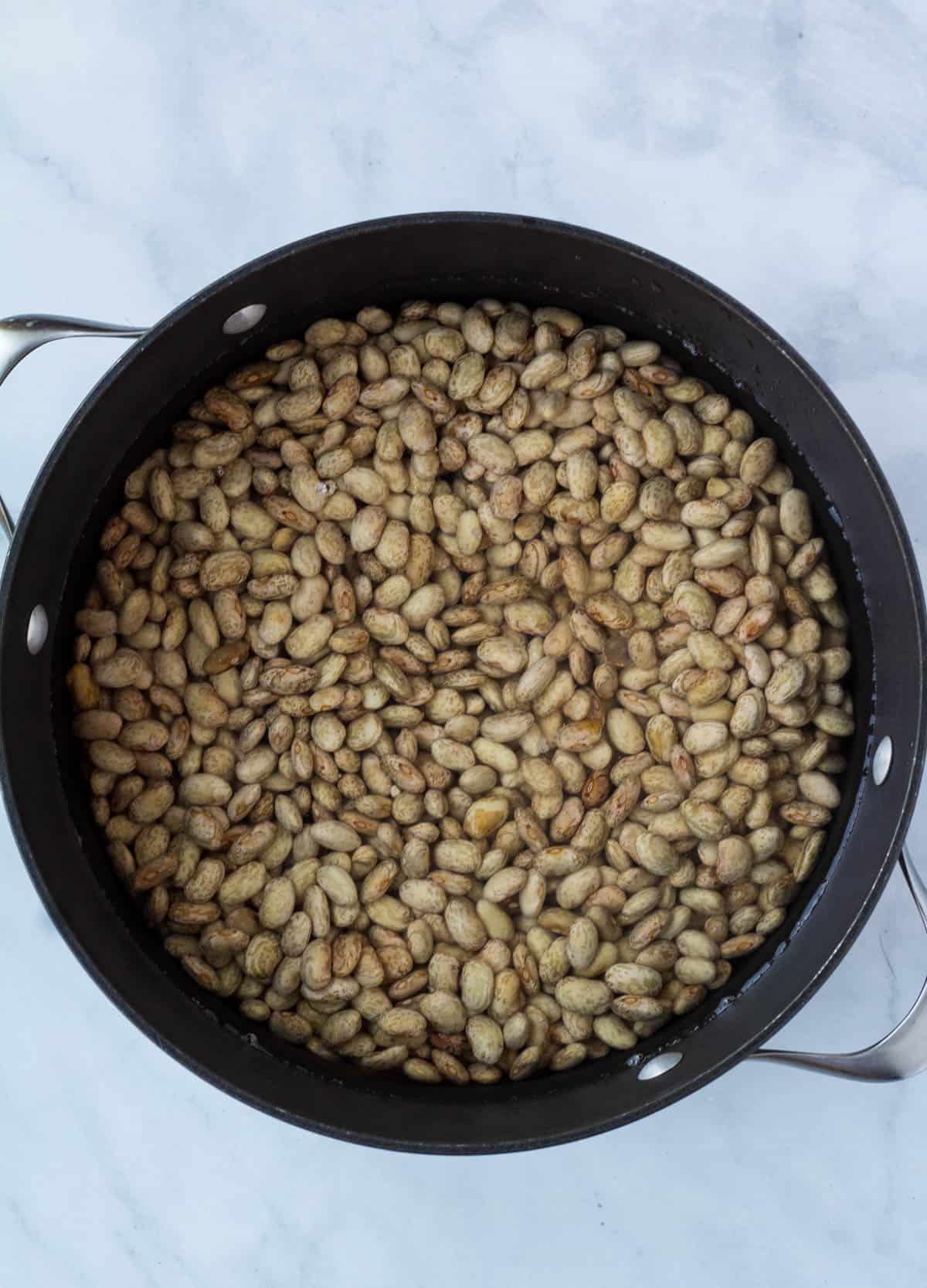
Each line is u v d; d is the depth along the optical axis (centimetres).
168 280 69
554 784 64
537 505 65
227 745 65
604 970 63
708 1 70
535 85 70
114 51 70
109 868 62
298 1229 67
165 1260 67
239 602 64
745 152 69
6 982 68
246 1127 67
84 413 57
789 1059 56
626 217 69
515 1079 62
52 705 61
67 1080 67
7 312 69
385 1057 61
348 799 65
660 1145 67
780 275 69
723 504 64
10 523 57
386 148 70
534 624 65
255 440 65
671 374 64
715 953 63
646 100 70
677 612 64
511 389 64
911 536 68
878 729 60
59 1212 67
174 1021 59
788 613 64
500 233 59
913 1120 67
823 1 69
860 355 69
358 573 66
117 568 63
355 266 61
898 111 69
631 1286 67
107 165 69
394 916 63
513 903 64
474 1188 67
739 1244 67
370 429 65
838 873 60
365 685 65
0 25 70
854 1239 67
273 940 63
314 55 70
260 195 69
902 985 67
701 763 64
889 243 69
